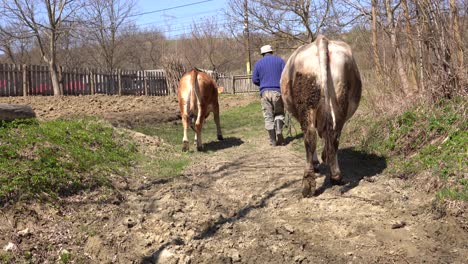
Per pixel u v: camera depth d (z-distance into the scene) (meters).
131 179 6.93
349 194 5.92
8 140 6.55
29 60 43.53
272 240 4.82
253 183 6.83
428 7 7.58
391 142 7.41
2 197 5.28
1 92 19.91
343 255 4.42
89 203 5.77
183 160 8.23
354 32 10.81
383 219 5.12
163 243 4.89
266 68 9.40
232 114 15.83
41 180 5.75
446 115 7.07
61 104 16.61
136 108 16.20
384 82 8.64
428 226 4.87
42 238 4.87
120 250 4.79
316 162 7.06
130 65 51.38
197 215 5.65
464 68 7.29
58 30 26.30
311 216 5.39
